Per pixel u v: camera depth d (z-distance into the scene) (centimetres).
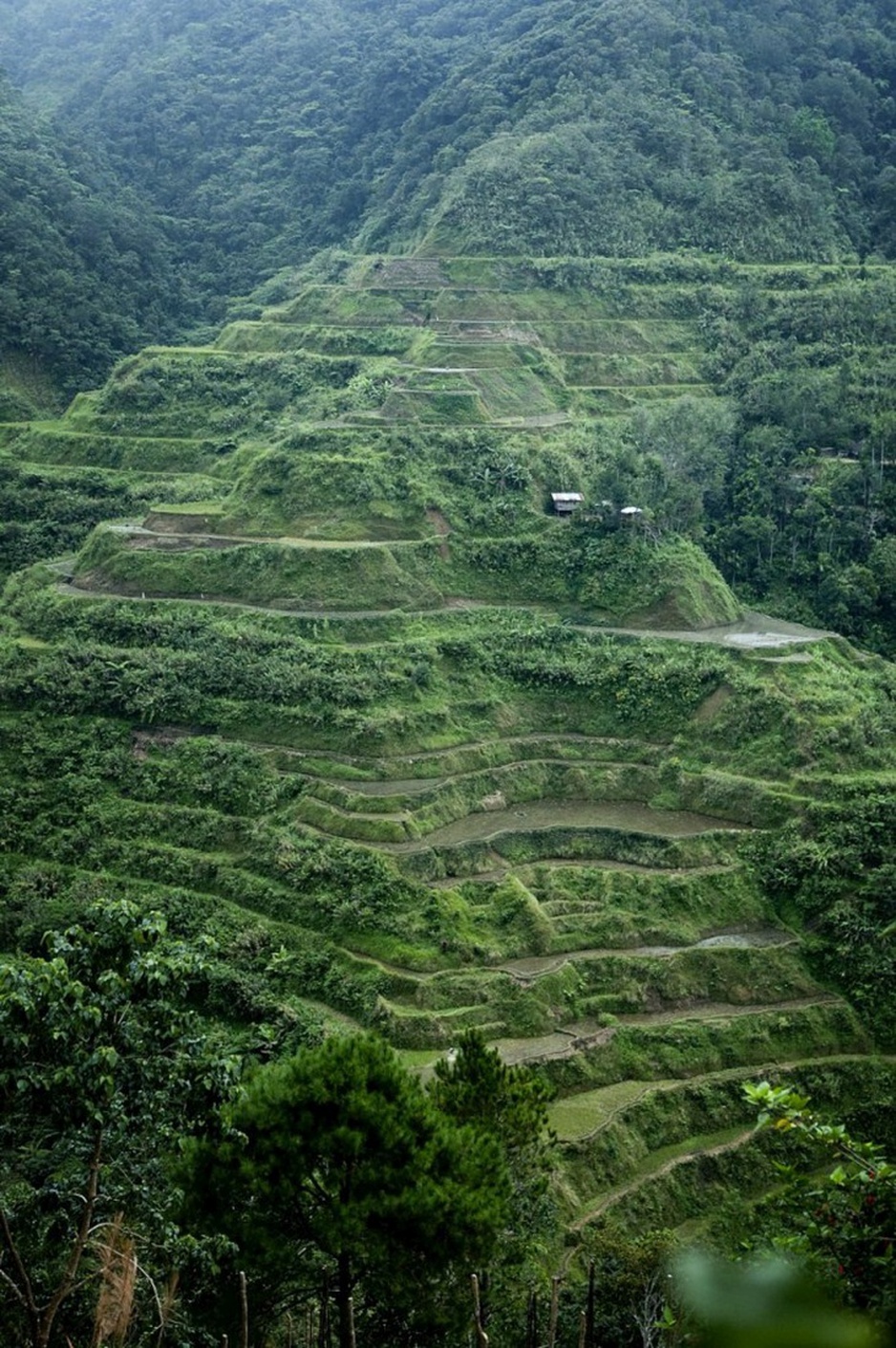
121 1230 2384
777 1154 4712
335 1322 2820
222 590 7606
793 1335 1276
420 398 8781
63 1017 2222
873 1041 5216
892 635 7931
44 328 11438
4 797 6469
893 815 5866
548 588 7644
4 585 8794
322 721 6556
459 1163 2444
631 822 6288
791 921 5716
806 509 8419
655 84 11781
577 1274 3850
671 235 10850
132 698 6862
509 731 6825
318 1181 2400
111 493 9350
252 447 9050
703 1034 5119
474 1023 5006
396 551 7606
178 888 5859
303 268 12938
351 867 5684
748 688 6662
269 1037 2803
